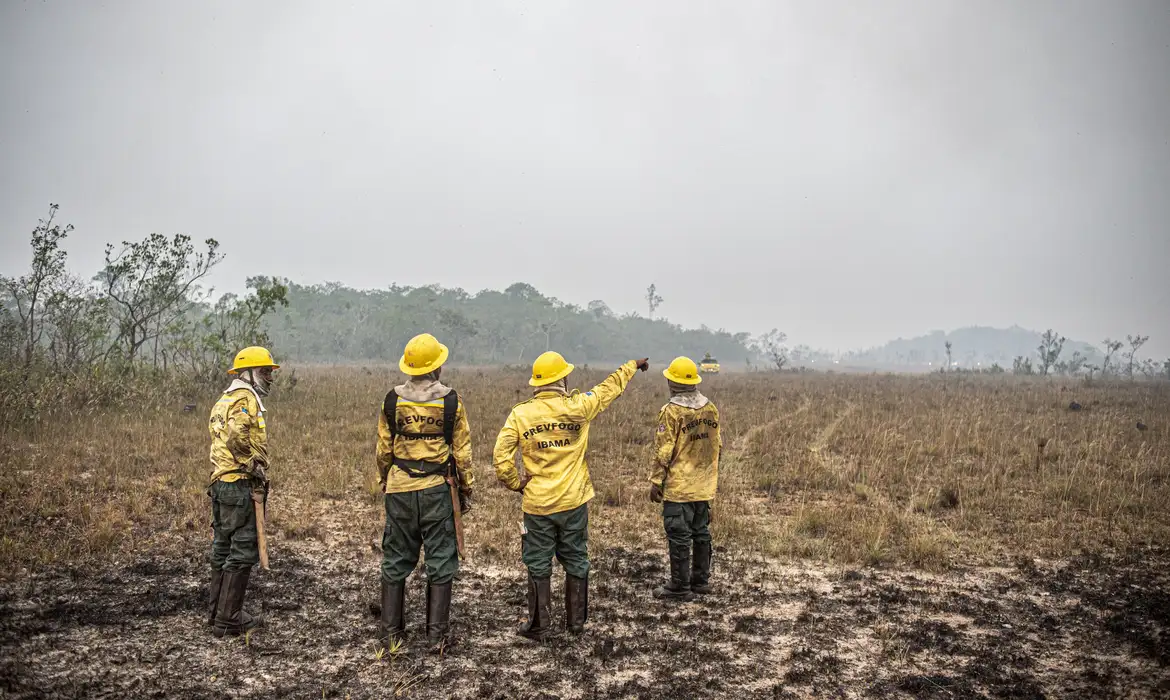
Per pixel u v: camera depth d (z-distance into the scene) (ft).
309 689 12.90
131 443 35.65
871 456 37.22
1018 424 50.11
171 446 35.29
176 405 51.08
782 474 33.60
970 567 21.08
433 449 15.05
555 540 15.81
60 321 59.62
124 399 48.55
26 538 20.95
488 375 122.62
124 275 62.44
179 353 63.21
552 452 15.55
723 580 19.57
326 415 48.80
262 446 15.52
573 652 14.75
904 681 13.61
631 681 13.50
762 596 18.35
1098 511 27.02
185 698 12.40
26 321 60.59
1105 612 17.57
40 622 15.49
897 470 34.09
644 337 424.46
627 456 37.73
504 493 28.71
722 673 13.93
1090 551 22.62
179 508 24.98
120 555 20.29
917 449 39.47
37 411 40.22
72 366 56.29
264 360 16.01
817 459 36.91
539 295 406.00
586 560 15.96
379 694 12.78
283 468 31.91
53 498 25.49
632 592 18.60
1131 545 23.22
